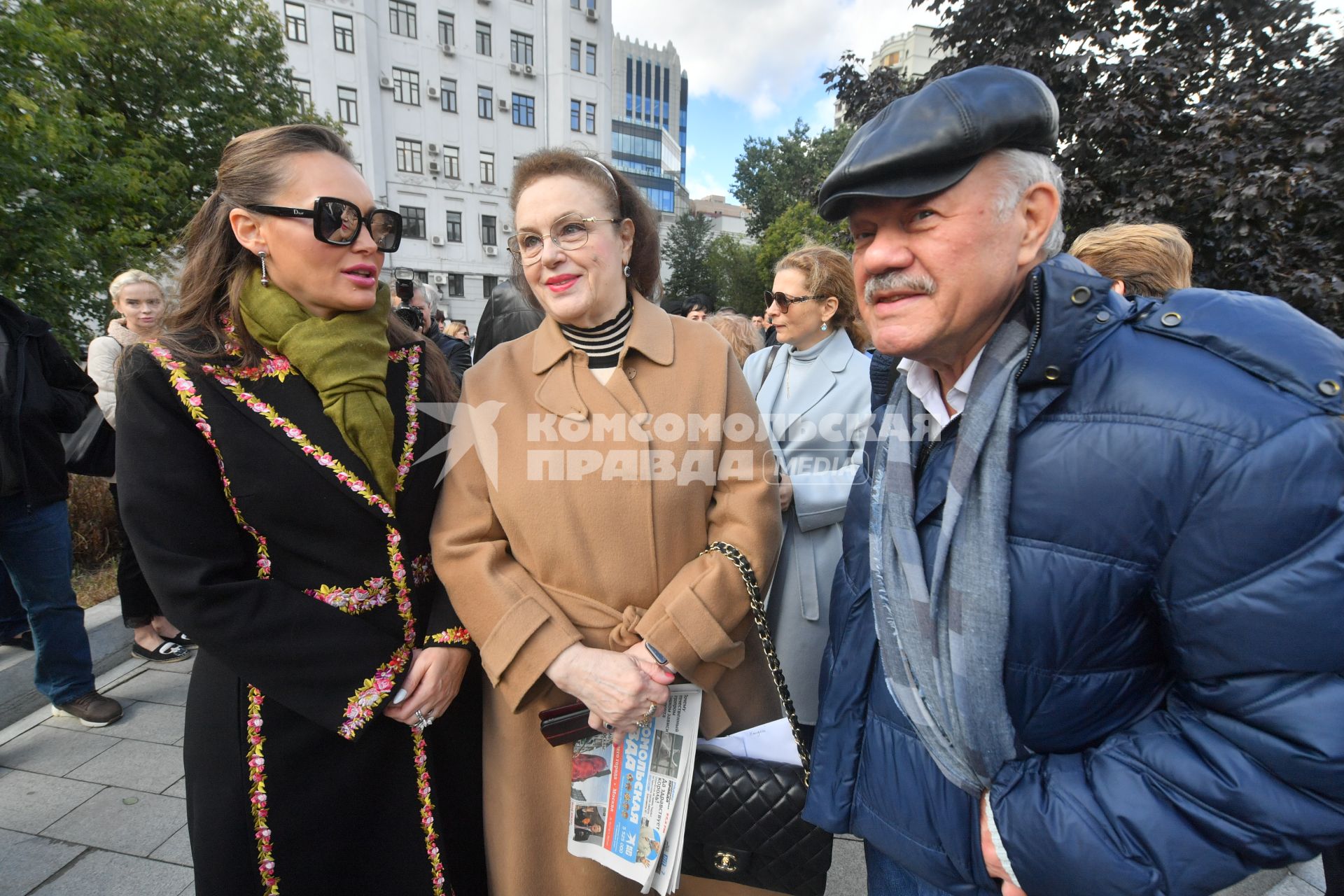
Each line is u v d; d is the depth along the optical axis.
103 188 7.30
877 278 0.82
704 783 1.19
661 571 1.24
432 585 1.32
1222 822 0.68
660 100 58.31
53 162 6.20
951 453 0.89
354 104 25.30
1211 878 0.70
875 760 0.98
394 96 26.72
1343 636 0.63
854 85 5.16
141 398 1.07
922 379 0.96
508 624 1.16
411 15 26.80
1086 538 0.74
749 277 32.44
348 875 1.21
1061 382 0.76
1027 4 3.82
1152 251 1.66
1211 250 3.62
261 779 1.12
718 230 68.12
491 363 1.35
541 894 1.29
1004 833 0.80
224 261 1.17
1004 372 0.81
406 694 1.19
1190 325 0.74
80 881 1.84
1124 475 0.72
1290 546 0.64
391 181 26.89
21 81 6.12
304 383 1.17
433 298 4.83
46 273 6.23
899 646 0.89
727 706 1.33
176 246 1.23
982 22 4.06
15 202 6.01
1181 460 0.69
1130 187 3.71
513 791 1.27
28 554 2.40
